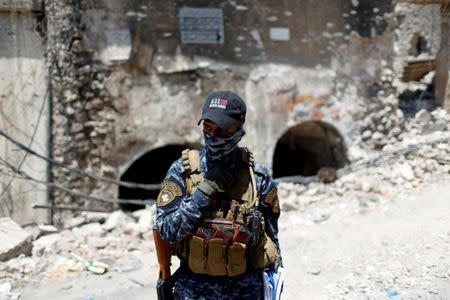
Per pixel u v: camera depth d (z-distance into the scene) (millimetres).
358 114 7203
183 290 2281
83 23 5836
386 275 4164
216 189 2137
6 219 5145
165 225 2162
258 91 6676
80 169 6008
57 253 4875
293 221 5625
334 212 5777
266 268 2326
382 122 7344
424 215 5242
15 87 5582
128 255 4898
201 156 2291
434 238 4648
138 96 6203
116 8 5977
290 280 4250
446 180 6184
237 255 2158
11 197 5660
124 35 6031
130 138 6230
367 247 4691
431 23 7660
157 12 6168
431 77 7977
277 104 6770
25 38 5566
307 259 4598
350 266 4406
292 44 6777
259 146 6770
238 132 2178
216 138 2164
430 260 4289
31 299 4062
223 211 2188
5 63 5512
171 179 2252
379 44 7285
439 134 7047
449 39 7320
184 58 6336
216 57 6469
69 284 4312
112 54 5996
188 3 6293
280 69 6746
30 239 4816
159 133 6355
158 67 6246
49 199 5820
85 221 5820
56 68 5734
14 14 5488
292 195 6289
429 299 3756
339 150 7395
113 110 6117
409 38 7516
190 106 6445
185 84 6398
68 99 5836
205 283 2262
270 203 2332
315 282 4211
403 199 5836
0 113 5547
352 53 7109
